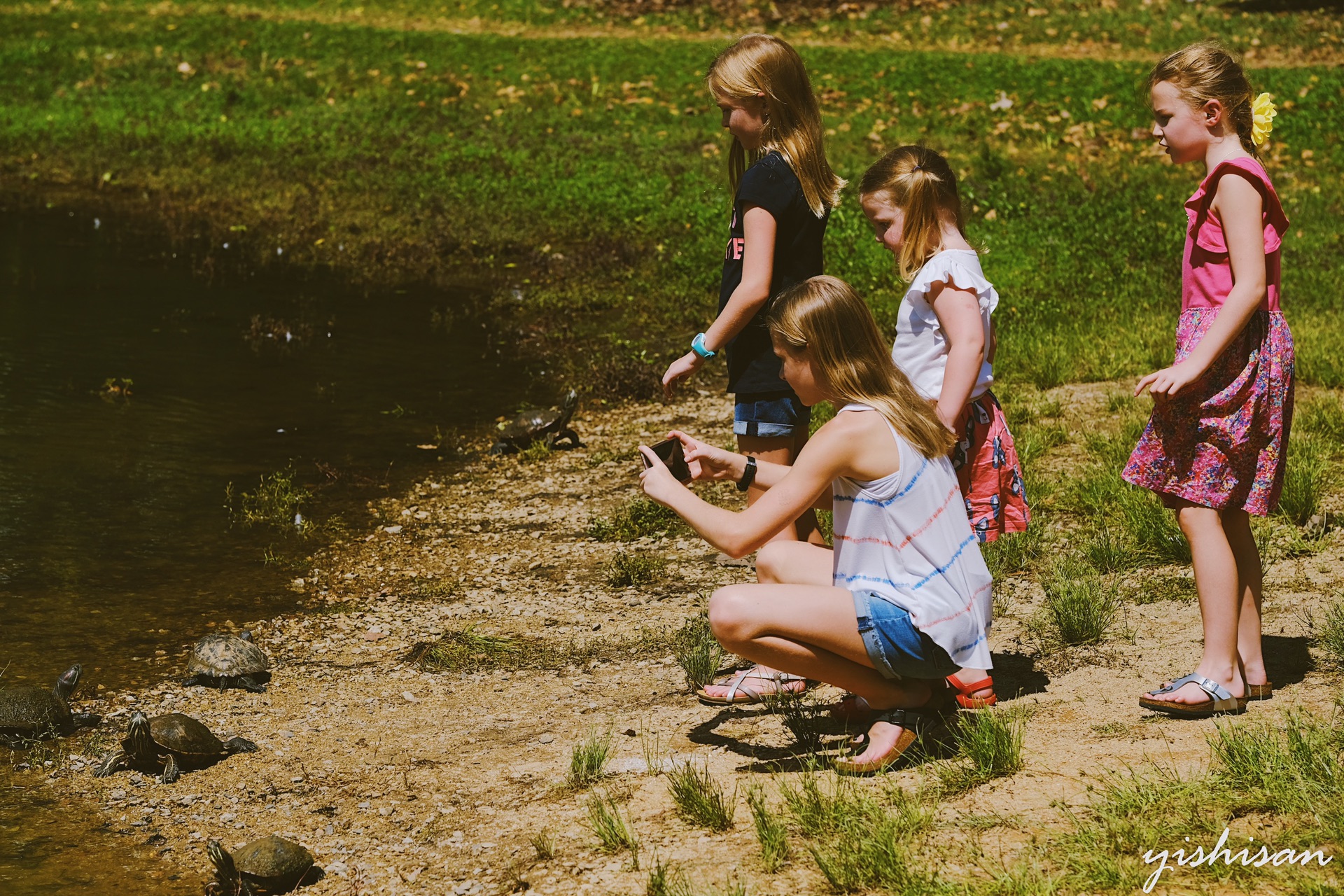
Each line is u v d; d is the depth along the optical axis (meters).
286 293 11.91
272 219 14.39
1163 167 14.87
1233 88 3.63
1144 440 3.78
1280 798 3.07
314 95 19.62
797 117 4.25
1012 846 3.06
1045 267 11.36
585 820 3.56
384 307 11.59
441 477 7.62
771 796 3.54
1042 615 4.93
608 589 5.92
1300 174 14.44
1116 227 12.20
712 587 5.84
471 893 3.28
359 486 7.40
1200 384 3.65
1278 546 5.34
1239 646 3.87
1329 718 3.61
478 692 4.86
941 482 3.49
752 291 4.17
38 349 9.78
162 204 15.01
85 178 16.06
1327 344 8.23
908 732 3.59
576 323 11.12
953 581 3.47
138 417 8.39
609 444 8.22
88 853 3.78
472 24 23.84
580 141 16.97
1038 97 18.06
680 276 12.18
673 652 5.09
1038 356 8.77
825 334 3.44
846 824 3.20
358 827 3.81
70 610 5.65
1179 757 3.45
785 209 4.21
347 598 5.91
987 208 13.21
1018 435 7.27
